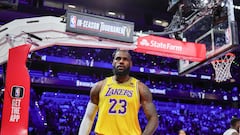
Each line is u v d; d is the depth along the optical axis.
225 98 16.52
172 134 15.92
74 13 5.40
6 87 4.77
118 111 2.12
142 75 16.84
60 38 5.31
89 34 5.45
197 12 6.69
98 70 16.05
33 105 14.71
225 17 6.16
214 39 6.36
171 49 6.12
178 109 17.05
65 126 14.81
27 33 5.18
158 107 16.83
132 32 5.77
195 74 16.30
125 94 2.17
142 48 5.88
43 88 15.47
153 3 16.11
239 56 16.84
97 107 2.30
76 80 15.00
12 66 4.86
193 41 6.81
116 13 15.92
